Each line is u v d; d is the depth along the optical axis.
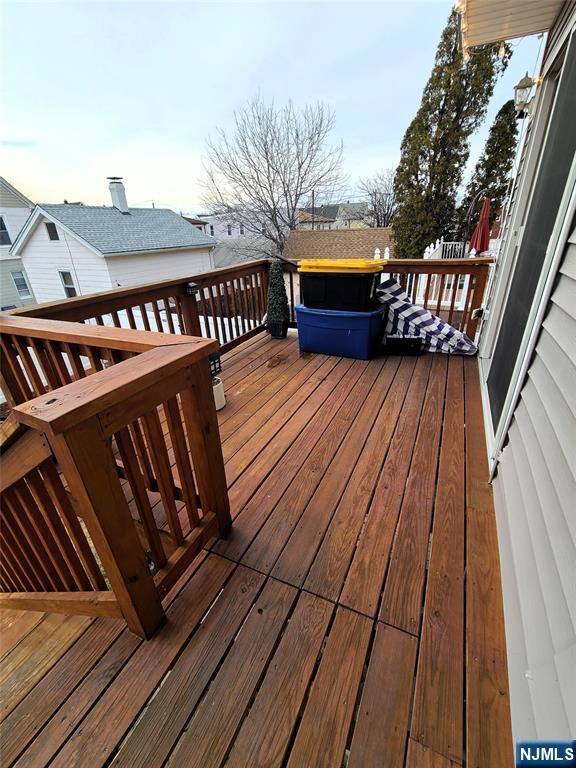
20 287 11.48
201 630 1.21
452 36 9.54
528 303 1.82
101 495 0.94
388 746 0.94
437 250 7.32
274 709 1.01
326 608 1.26
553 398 1.23
